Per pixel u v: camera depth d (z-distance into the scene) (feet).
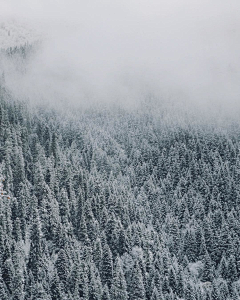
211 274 367.66
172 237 414.21
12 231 351.25
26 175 438.81
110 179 512.22
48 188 397.19
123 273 330.13
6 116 500.33
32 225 353.10
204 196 490.49
